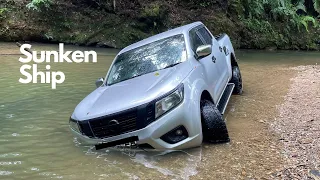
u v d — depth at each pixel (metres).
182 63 5.42
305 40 22.38
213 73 5.98
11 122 6.36
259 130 5.50
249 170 4.04
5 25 19.69
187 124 4.59
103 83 5.96
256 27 22.11
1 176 4.14
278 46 22.06
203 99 5.19
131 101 4.64
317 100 7.20
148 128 4.48
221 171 4.05
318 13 24.86
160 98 4.55
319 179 3.68
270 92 8.48
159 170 4.17
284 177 3.80
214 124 4.87
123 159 4.57
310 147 4.58
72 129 5.05
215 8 22.17
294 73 11.71
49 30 20.09
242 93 8.45
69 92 8.72
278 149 4.62
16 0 20.61
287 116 6.19
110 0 21.28
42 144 5.25
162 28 21.00
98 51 18.22
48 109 7.21
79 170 4.27
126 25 20.64
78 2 21.31
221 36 8.51
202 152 4.65
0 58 14.64
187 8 22.16
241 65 14.45
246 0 22.48
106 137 4.60
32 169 4.35
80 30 20.36
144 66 5.70
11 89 9.09
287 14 22.62
